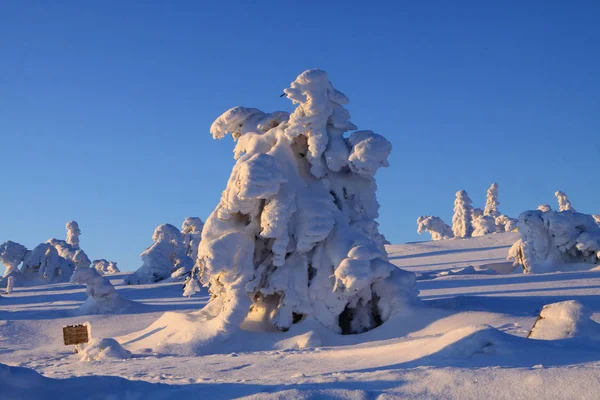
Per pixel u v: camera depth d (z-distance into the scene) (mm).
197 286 18875
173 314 18891
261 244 18484
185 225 52375
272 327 17984
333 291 17516
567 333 10414
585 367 6191
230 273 17453
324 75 19297
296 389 6391
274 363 11484
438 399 5840
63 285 48781
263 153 18719
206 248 17469
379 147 19016
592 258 35469
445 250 59031
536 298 19406
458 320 15914
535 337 10750
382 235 20422
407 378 6562
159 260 49250
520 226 37781
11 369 6676
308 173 19781
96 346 15781
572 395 5520
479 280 30797
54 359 16375
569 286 24172
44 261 56125
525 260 36938
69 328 17453
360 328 18172
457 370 6516
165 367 12406
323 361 10883
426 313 16969
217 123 20891
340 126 19609
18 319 23750
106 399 6895
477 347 8391
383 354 10188
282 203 17859
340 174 19812
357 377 6996
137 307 26016
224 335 16547
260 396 6254
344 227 18531
